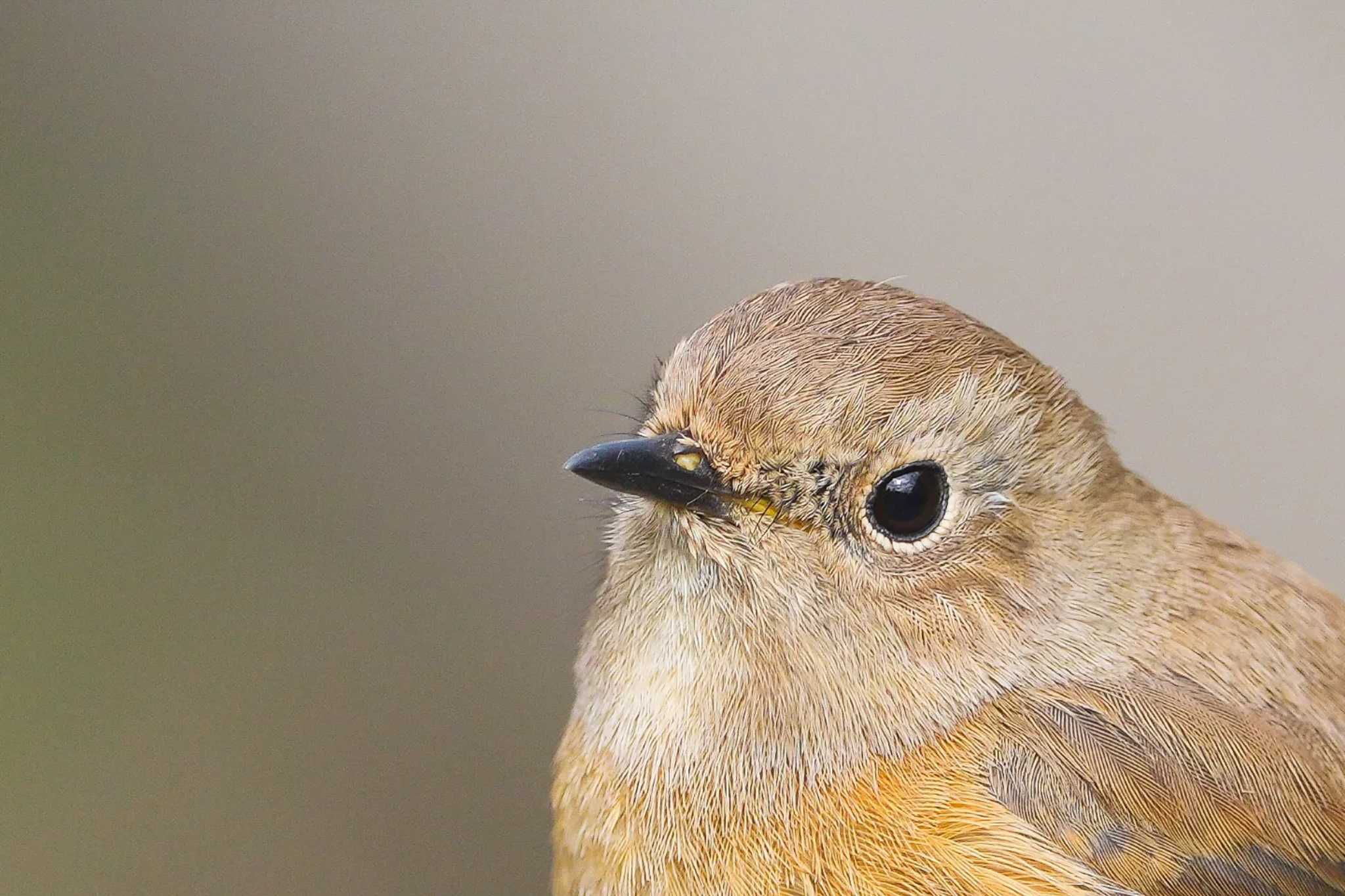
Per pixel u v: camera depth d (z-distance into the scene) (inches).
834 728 53.5
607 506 54.3
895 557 53.6
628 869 53.6
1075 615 53.6
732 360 53.6
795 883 53.5
